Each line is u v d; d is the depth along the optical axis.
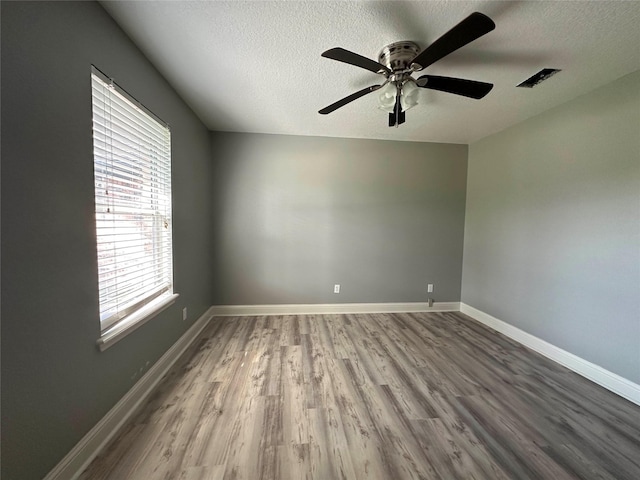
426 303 3.65
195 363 2.17
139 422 1.50
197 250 2.76
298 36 1.51
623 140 1.87
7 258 0.88
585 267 2.11
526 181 2.66
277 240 3.37
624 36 1.46
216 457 1.28
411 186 3.53
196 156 2.70
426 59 1.34
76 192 1.17
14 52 0.89
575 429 1.52
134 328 1.57
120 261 1.51
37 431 0.99
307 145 3.33
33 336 0.98
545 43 1.54
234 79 1.99
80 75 1.18
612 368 1.92
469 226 3.54
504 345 2.61
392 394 1.80
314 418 1.56
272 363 2.18
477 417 1.60
